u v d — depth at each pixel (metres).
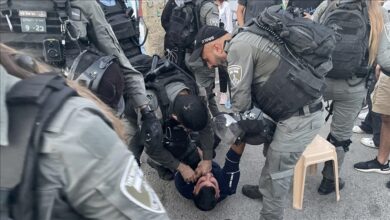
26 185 0.71
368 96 4.12
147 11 4.73
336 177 3.26
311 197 3.38
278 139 2.39
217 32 2.85
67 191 0.76
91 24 2.18
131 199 0.82
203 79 3.37
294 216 3.16
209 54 2.88
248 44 2.23
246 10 5.01
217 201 3.19
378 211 3.24
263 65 2.24
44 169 0.73
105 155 0.79
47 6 1.99
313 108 2.34
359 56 2.78
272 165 2.46
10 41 1.98
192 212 3.21
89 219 0.80
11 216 0.73
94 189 0.77
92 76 2.00
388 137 3.57
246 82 2.27
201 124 2.52
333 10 2.86
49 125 0.74
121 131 0.92
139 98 2.42
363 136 4.39
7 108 0.73
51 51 1.99
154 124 2.46
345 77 2.85
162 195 3.41
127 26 2.96
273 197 2.54
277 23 2.19
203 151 2.97
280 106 2.28
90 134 0.77
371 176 3.68
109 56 2.13
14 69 0.82
